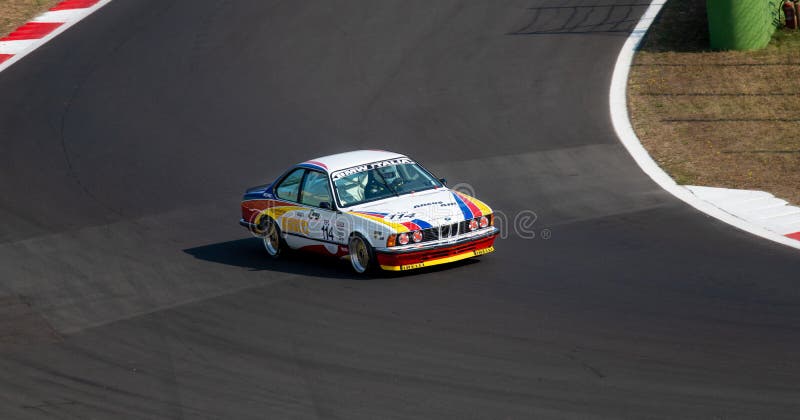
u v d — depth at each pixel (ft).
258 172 155.84
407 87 191.93
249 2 252.83
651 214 123.85
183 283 105.09
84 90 202.28
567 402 64.44
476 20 228.02
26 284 109.09
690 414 61.21
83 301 100.83
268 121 180.14
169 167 160.86
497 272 100.01
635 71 191.62
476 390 67.67
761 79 182.39
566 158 152.05
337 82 197.47
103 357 81.76
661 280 93.81
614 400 64.23
